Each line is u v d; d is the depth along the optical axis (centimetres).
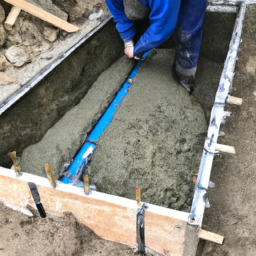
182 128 203
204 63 250
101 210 138
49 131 206
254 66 254
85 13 240
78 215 153
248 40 271
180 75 227
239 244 166
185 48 201
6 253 163
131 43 221
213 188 188
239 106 230
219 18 227
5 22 211
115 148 191
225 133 215
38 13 220
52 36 226
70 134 199
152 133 198
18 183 145
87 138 202
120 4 194
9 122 179
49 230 165
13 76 205
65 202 145
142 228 137
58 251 160
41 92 193
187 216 120
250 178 192
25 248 163
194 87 233
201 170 132
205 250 163
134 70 245
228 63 183
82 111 215
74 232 161
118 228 147
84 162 190
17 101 179
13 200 167
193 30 188
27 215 174
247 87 242
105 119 212
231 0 223
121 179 178
